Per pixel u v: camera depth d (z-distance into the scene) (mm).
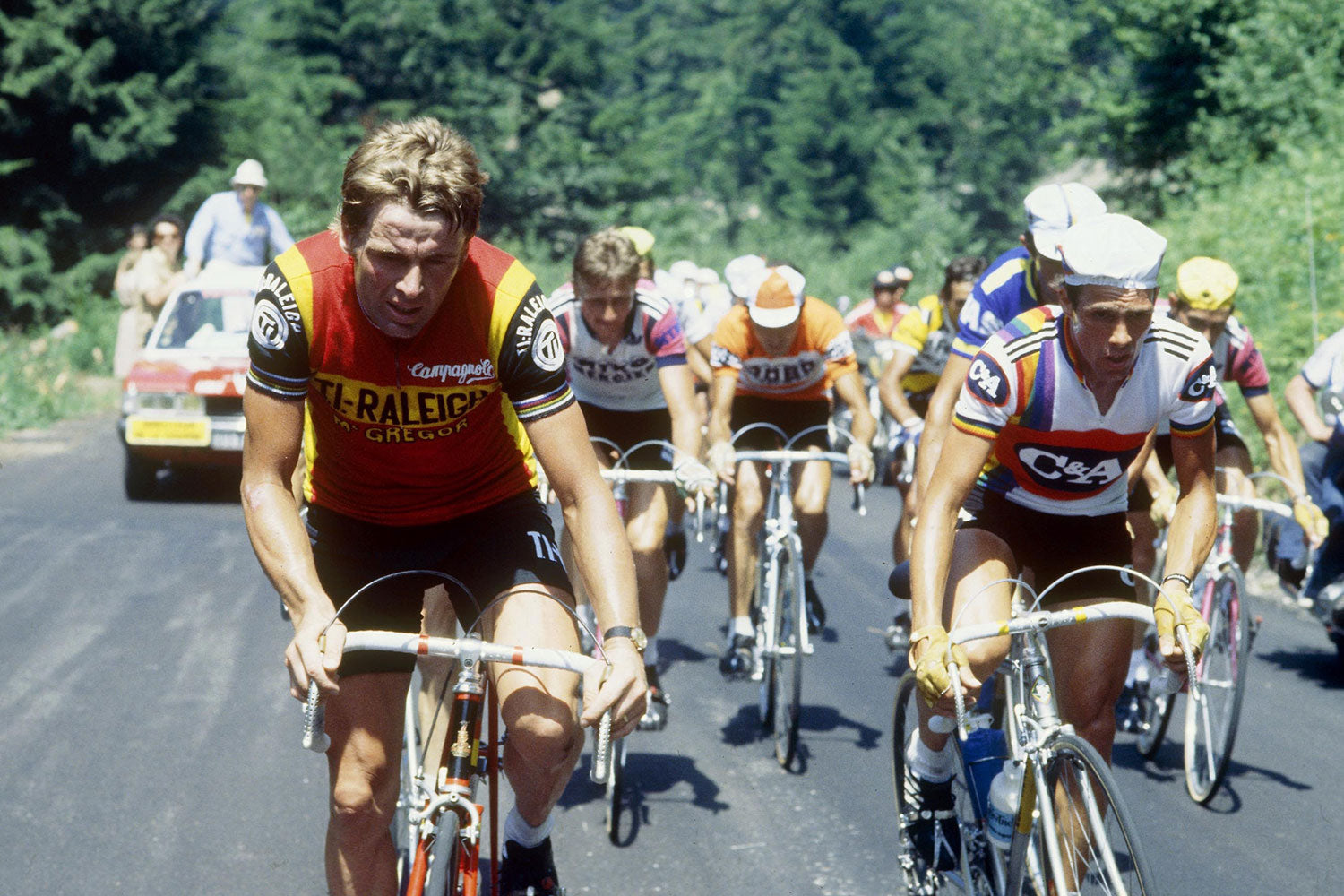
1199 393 3010
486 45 38969
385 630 2869
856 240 47250
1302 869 3871
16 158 25109
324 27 38688
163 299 13828
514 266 2637
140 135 25078
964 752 3283
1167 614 2850
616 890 3744
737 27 56188
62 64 23844
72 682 5508
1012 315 4102
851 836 4152
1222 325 4602
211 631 6336
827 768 4820
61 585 7141
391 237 2340
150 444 9562
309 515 2984
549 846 2990
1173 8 18906
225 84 27859
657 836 4152
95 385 17828
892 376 6324
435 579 2939
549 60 38875
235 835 4051
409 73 38562
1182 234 12914
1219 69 17562
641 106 51344
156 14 25203
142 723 5043
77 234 25469
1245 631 4324
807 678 6066
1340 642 5855
